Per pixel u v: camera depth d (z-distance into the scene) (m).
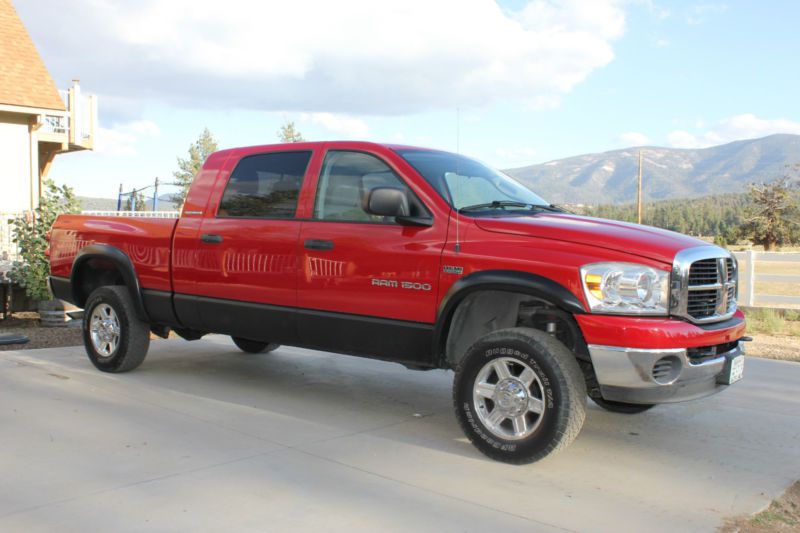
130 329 6.36
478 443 4.33
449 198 4.70
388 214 4.55
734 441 4.88
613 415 5.55
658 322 3.93
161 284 6.11
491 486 3.88
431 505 3.58
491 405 4.39
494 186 5.29
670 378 3.98
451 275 4.44
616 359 3.93
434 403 5.77
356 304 4.90
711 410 5.75
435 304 4.52
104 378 6.34
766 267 29.52
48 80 15.40
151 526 3.24
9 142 14.88
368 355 4.96
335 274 4.98
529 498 3.72
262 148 5.73
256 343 7.66
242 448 4.43
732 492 3.90
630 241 4.10
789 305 12.86
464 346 4.76
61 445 4.39
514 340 4.16
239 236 5.54
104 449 4.33
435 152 5.36
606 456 4.49
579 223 4.43
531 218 4.55
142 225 6.29
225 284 5.64
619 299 3.96
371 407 5.58
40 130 17.41
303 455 4.32
